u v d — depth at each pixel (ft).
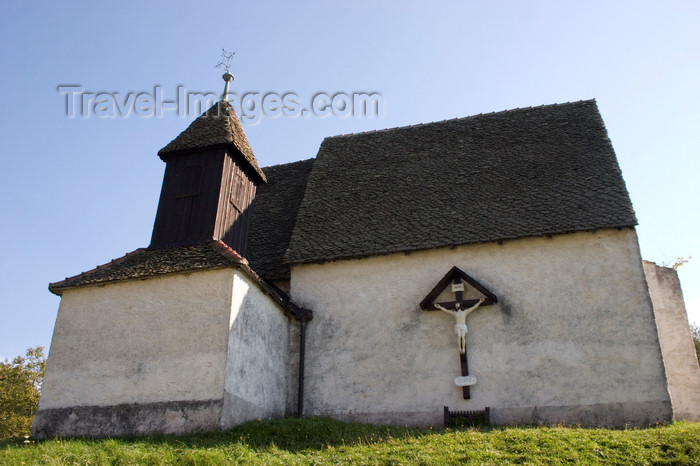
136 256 54.03
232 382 44.65
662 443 36.83
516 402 48.14
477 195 59.36
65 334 49.08
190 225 55.88
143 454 36.47
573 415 46.73
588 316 49.44
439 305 51.75
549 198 56.08
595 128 63.52
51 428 45.70
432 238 55.31
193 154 59.72
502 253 53.36
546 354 49.06
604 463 34.65
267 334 51.21
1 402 97.60
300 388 52.42
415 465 34.91
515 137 66.28
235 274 47.65
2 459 34.91
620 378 47.03
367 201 63.00
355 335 53.67
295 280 57.21
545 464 34.35
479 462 34.81
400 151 69.77
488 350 50.31
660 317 56.85
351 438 42.27
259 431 42.45
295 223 63.82
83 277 51.37
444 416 48.03
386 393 50.98
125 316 48.39
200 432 42.24
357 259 56.44
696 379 53.93
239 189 60.75
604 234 51.80
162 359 45.85
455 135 69.72
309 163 78.23
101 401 45.70
